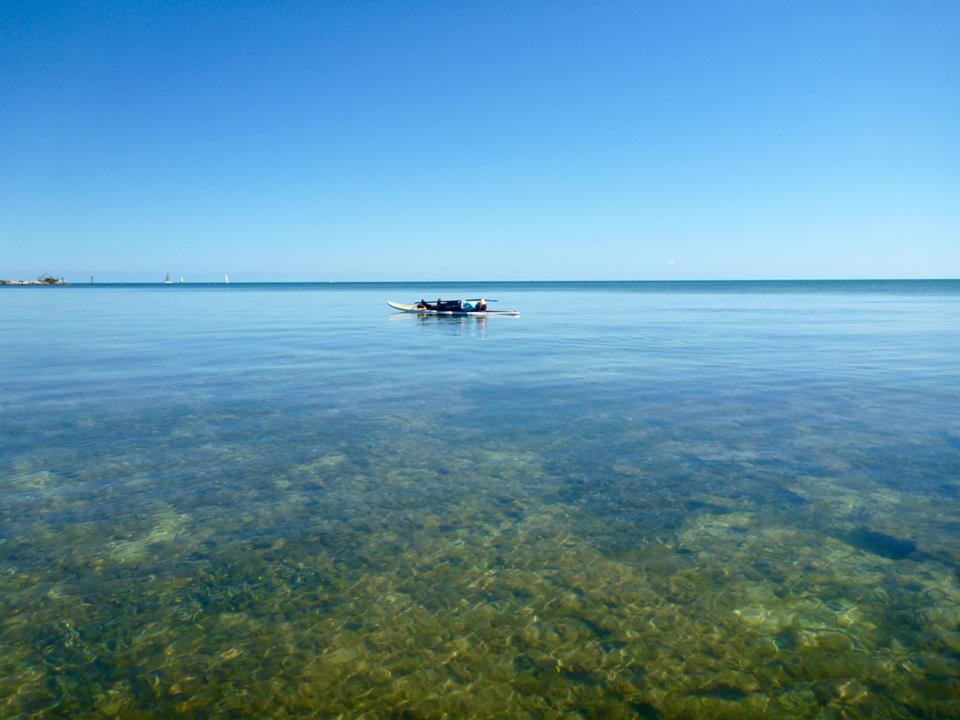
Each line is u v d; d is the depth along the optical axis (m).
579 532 8.83
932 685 5.67
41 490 10.30
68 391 19.11
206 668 5.91
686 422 15.09
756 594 7.18
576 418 15.56
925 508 9.58
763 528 8.92
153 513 9.41
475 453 12.59
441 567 7.82
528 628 6.54
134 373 22.80
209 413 16.11
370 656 6.09
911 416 15.55
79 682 5.71
